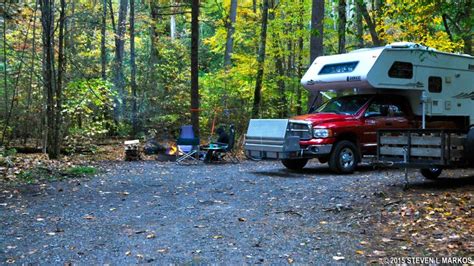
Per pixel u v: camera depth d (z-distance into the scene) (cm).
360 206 659
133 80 1997
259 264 426
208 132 1892
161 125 1975
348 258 441
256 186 848
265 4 1788
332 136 1009
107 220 592
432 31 1362
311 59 1402
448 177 927
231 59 2000
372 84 1025
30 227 555
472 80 1214
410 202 660
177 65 2164
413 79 1087
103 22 1795
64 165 1127
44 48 1341
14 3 1251
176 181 906
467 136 755
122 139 1936
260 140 1053
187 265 423
